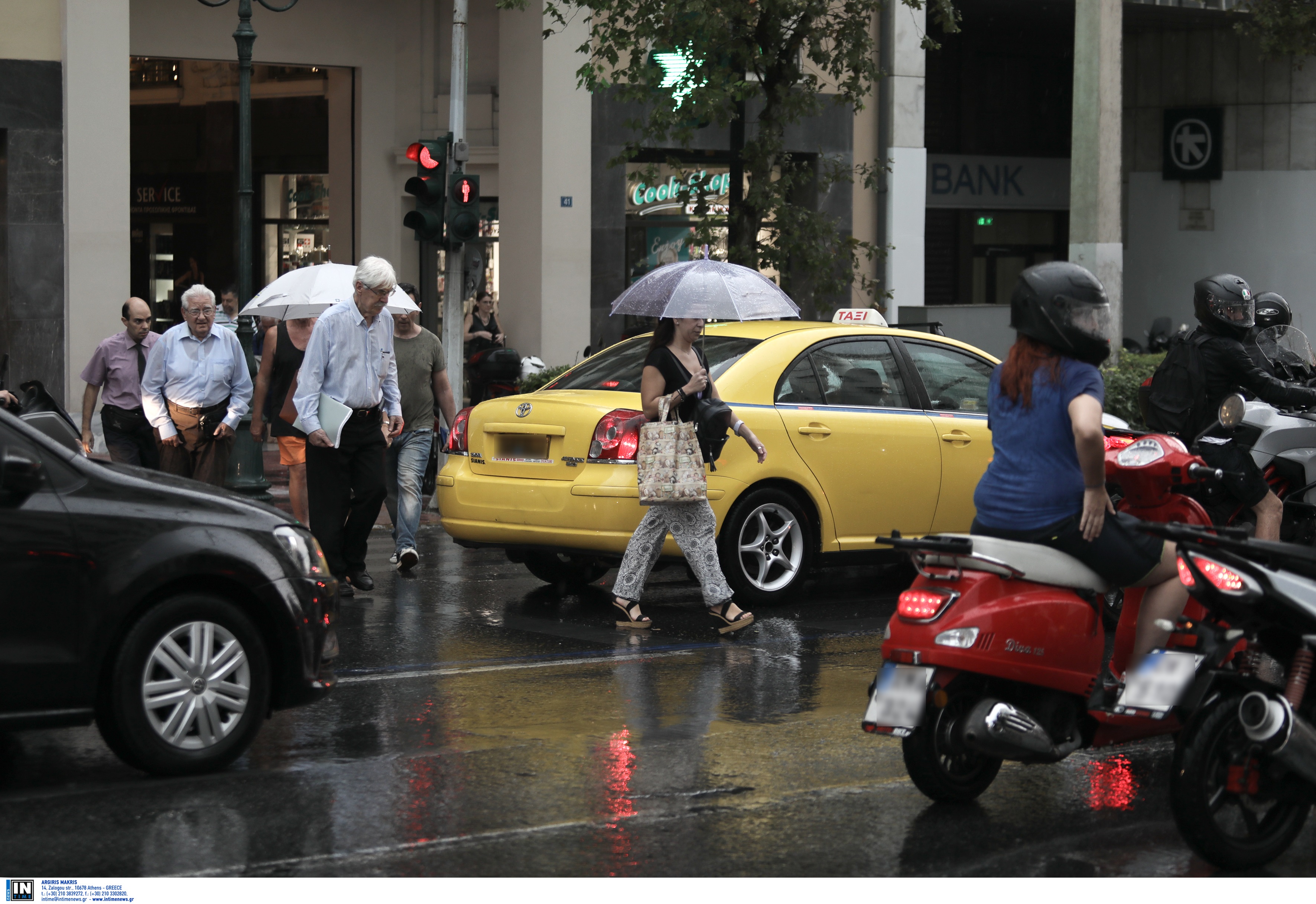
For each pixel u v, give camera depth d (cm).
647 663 1033
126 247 2414
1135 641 703
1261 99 3828
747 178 2178
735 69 2077
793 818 683
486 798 709
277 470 2195
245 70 1894
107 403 1375
